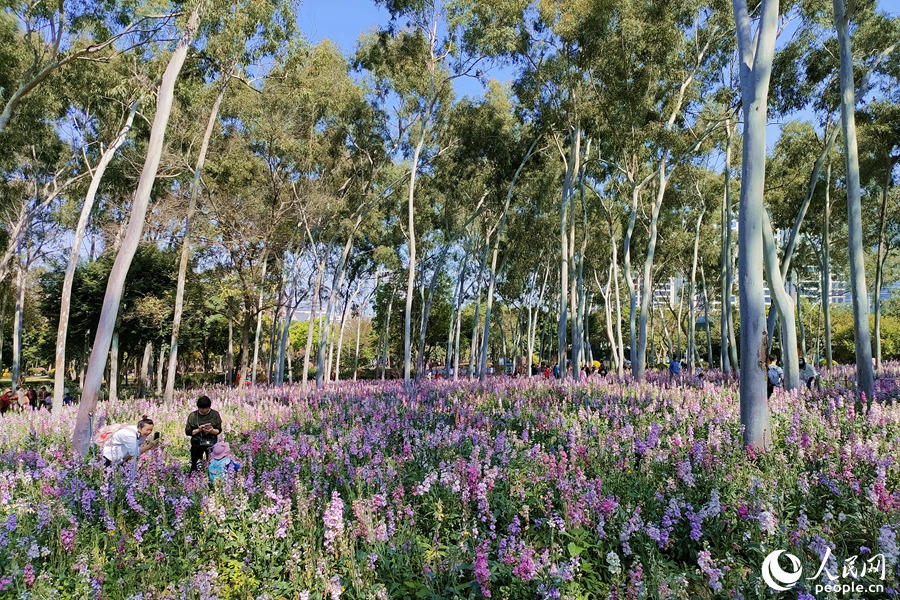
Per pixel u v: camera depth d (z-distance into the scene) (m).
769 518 4.60
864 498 5.46
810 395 11.88
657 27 18.45
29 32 14.84
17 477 7.02
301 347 61.75
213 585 4.05
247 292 21.00
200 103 21.83
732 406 10.26
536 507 5.68
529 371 35.25
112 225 26.41
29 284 33.88
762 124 8.44
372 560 4.41
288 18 17.97
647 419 10.20
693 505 5.31
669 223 31.20
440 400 13.81
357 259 36.69
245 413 13.87
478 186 29.52
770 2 8.45
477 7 19.09
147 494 6.33
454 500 5.95
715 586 3.90
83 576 4.35
